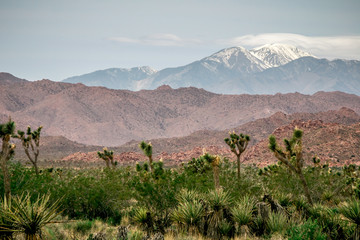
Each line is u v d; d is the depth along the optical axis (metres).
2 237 30.83
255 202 48.75
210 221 45.22
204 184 60.38
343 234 38.78
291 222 42.69
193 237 43.34
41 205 32.72
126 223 62.19
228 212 46.28
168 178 58.59
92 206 68.62
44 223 32.03
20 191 67.44
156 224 49.47
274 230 41.59
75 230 50.94
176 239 43.06
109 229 52.53
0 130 54.22
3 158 54.47
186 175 62.94
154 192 57.09
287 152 60.53
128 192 67.94
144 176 62.19
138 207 59.59
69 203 69.31
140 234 42.47
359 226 39.09
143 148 63.47
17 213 31.73
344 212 40.28
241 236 44.09
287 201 52.16
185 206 47.06
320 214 45.47
